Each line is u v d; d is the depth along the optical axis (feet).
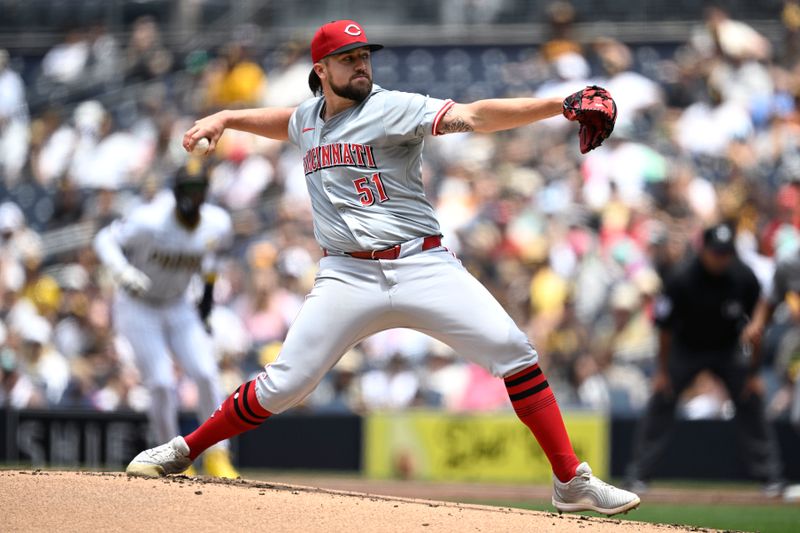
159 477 60.03
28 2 213.46
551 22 186.09
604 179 159.22
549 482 121.39
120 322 96.07
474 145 171.42
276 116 62.54
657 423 114.21
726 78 172.24
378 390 136.98
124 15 212.02
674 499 106.42
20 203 186.19
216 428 61.05
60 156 187.32
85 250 160.45
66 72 203.10
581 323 141.79
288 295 150.51
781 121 167.02
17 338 143.84
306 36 203.92
